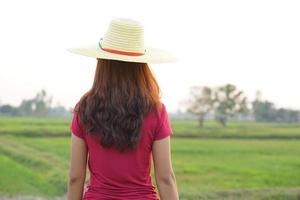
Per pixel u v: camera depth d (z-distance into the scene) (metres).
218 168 17.31
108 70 3.65
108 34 3.72
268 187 16.44
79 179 3.75
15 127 21.08
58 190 16.91
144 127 3.59
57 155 18.67
